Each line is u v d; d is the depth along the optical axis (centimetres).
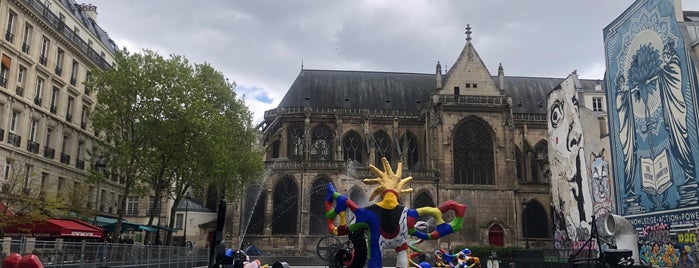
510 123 7462
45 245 2269
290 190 7044
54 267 2323
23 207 3666
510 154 7356
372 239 1798
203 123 4519
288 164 7038
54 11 4991
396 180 1894
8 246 2031
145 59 4572
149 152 4628
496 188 7225
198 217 7506
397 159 7844
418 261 3391
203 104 4647
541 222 7388
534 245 7175
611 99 4466
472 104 7475
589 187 4994
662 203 3728
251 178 6022
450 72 7756
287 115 7981
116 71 4547
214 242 1194
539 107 8750
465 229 7006
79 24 5506
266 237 6738
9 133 4181
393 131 8062
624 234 3722
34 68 4541
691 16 4209
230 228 6788
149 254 3328
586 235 5028
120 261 2919
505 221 7094
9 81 4188
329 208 1931
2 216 3275
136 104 4588
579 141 5266
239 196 6278
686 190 3472
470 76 7738
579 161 5244
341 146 7662
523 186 7431
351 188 7081
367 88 8762
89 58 5534
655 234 3800
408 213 1819
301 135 8000
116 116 4528
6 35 4159
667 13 3712
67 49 5116
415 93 8800
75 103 5284
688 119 3459
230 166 5091
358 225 1827
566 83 5641
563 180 5638
